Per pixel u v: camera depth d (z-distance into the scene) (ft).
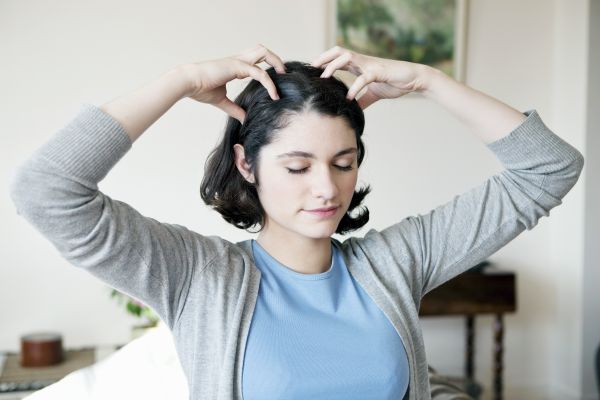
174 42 11.67
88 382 6.16
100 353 10.92
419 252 4.08
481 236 4.06
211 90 3.68
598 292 13.00
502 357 12.64
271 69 3.80
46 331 11.63
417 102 12.64
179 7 11.67
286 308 3.68
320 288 3.79
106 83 11.49
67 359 10.59
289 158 3.54
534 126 3.89
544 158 3.89
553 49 13.21
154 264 3.46
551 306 13.61
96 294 11.78
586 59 12.51
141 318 11.74
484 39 12.89
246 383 3.51
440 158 12.77
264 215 3.97
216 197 4.03
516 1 12.99
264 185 3.67
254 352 3.55
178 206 11.82
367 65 3.81
